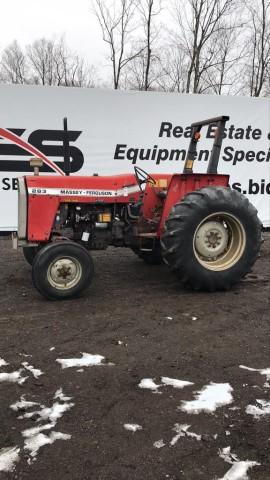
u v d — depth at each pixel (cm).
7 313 388
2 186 720
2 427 223
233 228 452
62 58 1831
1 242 708
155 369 284
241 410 238
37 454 203
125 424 225
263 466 196
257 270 549
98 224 461
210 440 213
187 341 328
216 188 442
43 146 720
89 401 247
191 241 425
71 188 445
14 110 699
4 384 265
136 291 454
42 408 240
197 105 757
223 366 288
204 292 450
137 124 743
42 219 436
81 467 195
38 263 408
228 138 780
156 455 202
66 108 715
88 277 425
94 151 738
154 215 488
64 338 333
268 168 807
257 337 335
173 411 237
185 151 768
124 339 331
